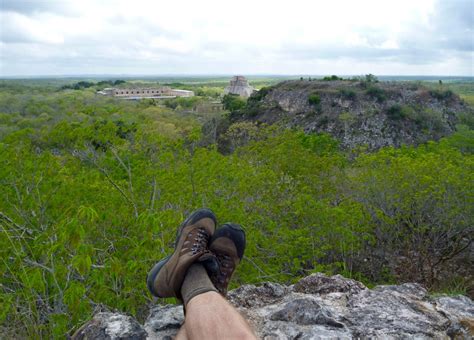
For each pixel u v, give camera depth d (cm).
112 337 219
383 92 6500
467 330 248
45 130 650
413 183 838
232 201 662
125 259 452
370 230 805
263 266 606
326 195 942
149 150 696
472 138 2220
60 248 364
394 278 770
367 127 5834
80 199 558
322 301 277
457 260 840
